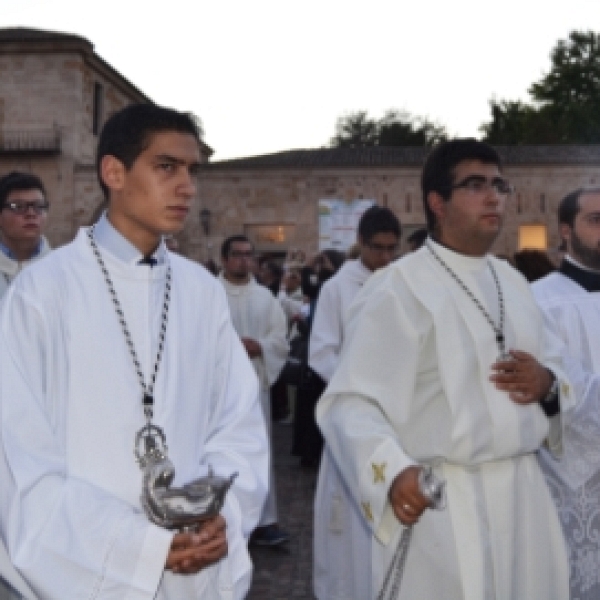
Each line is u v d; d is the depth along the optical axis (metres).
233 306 6.54
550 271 5.73
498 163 3.11
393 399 2.94
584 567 3.72
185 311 2.43
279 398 11.88
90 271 2.32
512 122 60.47
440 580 2.86
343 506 4.29
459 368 2.91
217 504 2.08
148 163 2.30
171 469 2.12
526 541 2.97
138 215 2.33
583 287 4.24
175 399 2.30
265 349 6.45
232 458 2.39
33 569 2.02
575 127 59.53
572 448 3.62
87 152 30.41
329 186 29.55
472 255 3.14
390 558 2.94
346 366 3.03
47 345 2.21
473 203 3.04
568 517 3.74
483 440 2.88
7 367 2.15
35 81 29.45
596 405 3.61
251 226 30.16
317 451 8.70
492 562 2.87
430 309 2.98
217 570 2.26
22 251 4.30
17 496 2.05
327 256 10.78
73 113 29.45
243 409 2.50
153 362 2.30
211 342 2.48
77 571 2.03
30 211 4.22
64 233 29.27
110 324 2.28
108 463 2.19
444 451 2.89
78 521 2.05
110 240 2.37
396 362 2.96
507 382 2.91
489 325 3.01
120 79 32.59
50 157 29.31
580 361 3.93
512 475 2.96
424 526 2.88
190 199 2.36
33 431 2.11
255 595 5.17
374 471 2.75
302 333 10.30
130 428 2.22
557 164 29.09
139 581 2.04
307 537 6.39
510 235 29.38
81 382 2.21
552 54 62.72
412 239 6.84
